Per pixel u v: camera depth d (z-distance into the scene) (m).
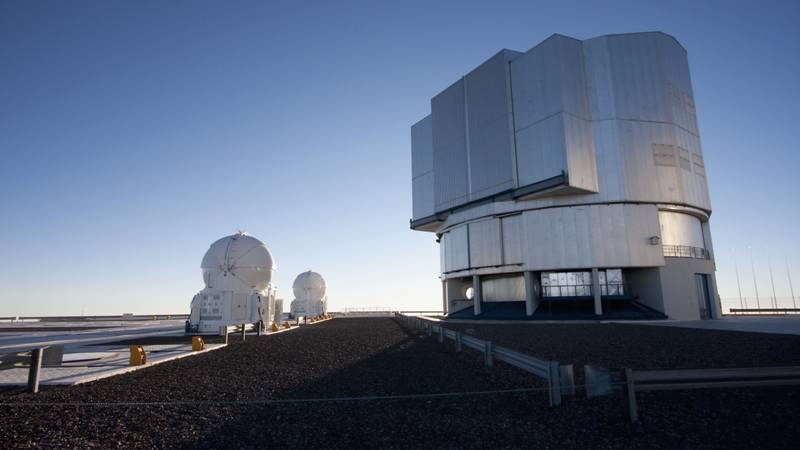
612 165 44.56
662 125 45.78
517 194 46.62
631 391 7.90
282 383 12.29
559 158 43.53
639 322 38.91
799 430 7.30
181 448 6.91
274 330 36.03
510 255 47.97
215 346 23.12
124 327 49.91
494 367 14.23
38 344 26.00
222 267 34.97
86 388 11.79
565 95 44.38
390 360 16.66
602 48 46.97
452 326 37.97
